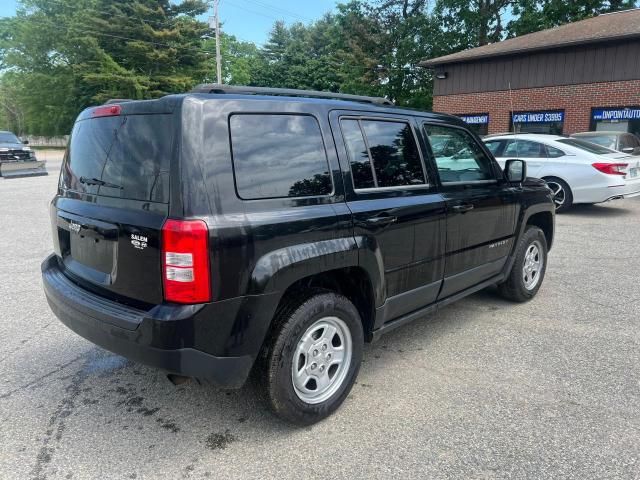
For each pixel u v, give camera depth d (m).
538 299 5.08
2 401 3.14
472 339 4.11
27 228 8.59
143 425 2.89
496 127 18.91
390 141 3.36
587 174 9.46
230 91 2.77
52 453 2.62
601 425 2.87
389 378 3.45
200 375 2.42
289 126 2.76
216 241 2.33
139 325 2.39
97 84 42.75
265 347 2.66
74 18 45.09
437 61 19.77
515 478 2.43
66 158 3.27
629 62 15.41
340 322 2.97
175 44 42.09
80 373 3.52
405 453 2.63
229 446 2.70
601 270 6.11
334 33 34.38
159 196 2.40
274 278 2.52
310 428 2.87
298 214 2.67
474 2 28.42
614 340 4.06
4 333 4.20
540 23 26.72
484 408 3.06
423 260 3.51
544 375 3.47
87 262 2.87
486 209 4.11
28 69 49.00
